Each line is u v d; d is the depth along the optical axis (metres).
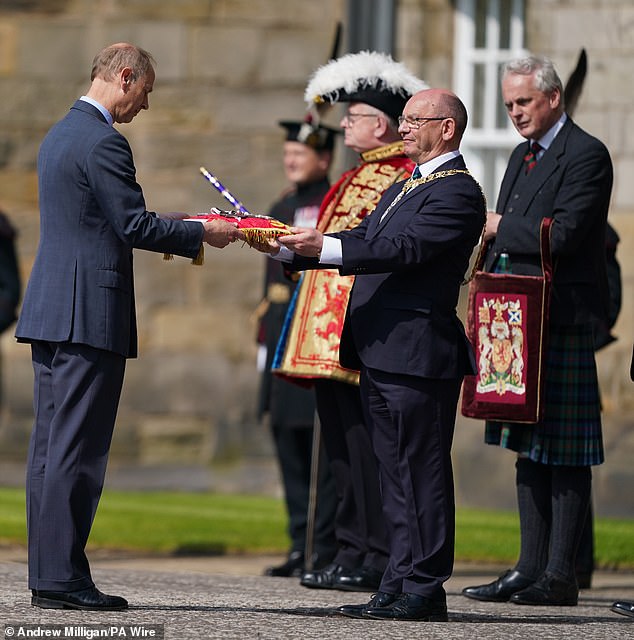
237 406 39.38
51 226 17.95
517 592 21.12
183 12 39.81
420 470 18.25
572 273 21.08
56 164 17.89
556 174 21.06
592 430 21.02
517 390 20.66
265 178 39.72
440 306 18.27
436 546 18.27
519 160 21.80
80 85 39.97
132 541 27.95
